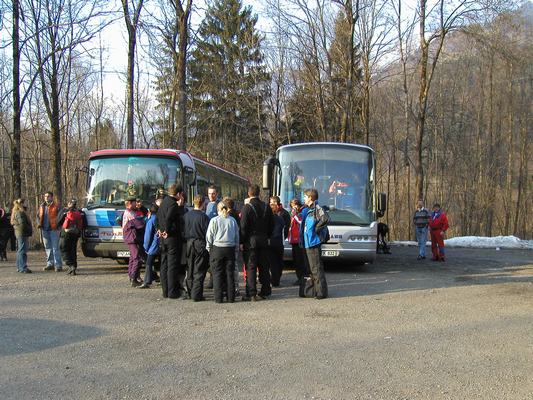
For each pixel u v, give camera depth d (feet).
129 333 23.76
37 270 45.65
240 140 133.08
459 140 149.18
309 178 47.14
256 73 122.42
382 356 20.29
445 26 88.63
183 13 75.97
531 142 147.43
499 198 148.15
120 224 43.91
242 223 32.19
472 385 17.08
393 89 126.93
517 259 60.03
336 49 95.25
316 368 18.83
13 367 18.85
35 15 67.26
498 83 142.51
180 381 17.48
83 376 17.95
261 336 23.29
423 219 59.93
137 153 46.57
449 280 41.29
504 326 25.13
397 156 154.61
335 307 29.89
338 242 44.55
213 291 34.50
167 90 93.97
